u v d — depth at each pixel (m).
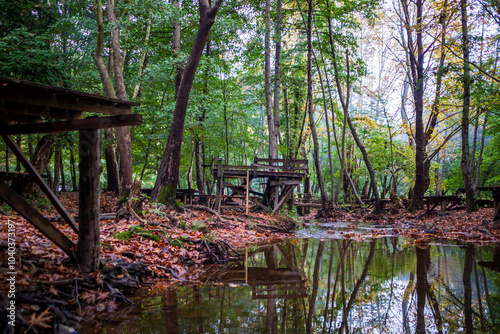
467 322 3.54
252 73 23.64
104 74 11.74
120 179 19.41
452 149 33.47
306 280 5.39
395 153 27.25
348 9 19.92
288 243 9.62
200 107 15.11
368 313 3.83
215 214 11.75
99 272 4.15
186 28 15.79
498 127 19.89
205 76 17.08
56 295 3.59
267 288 4.89
